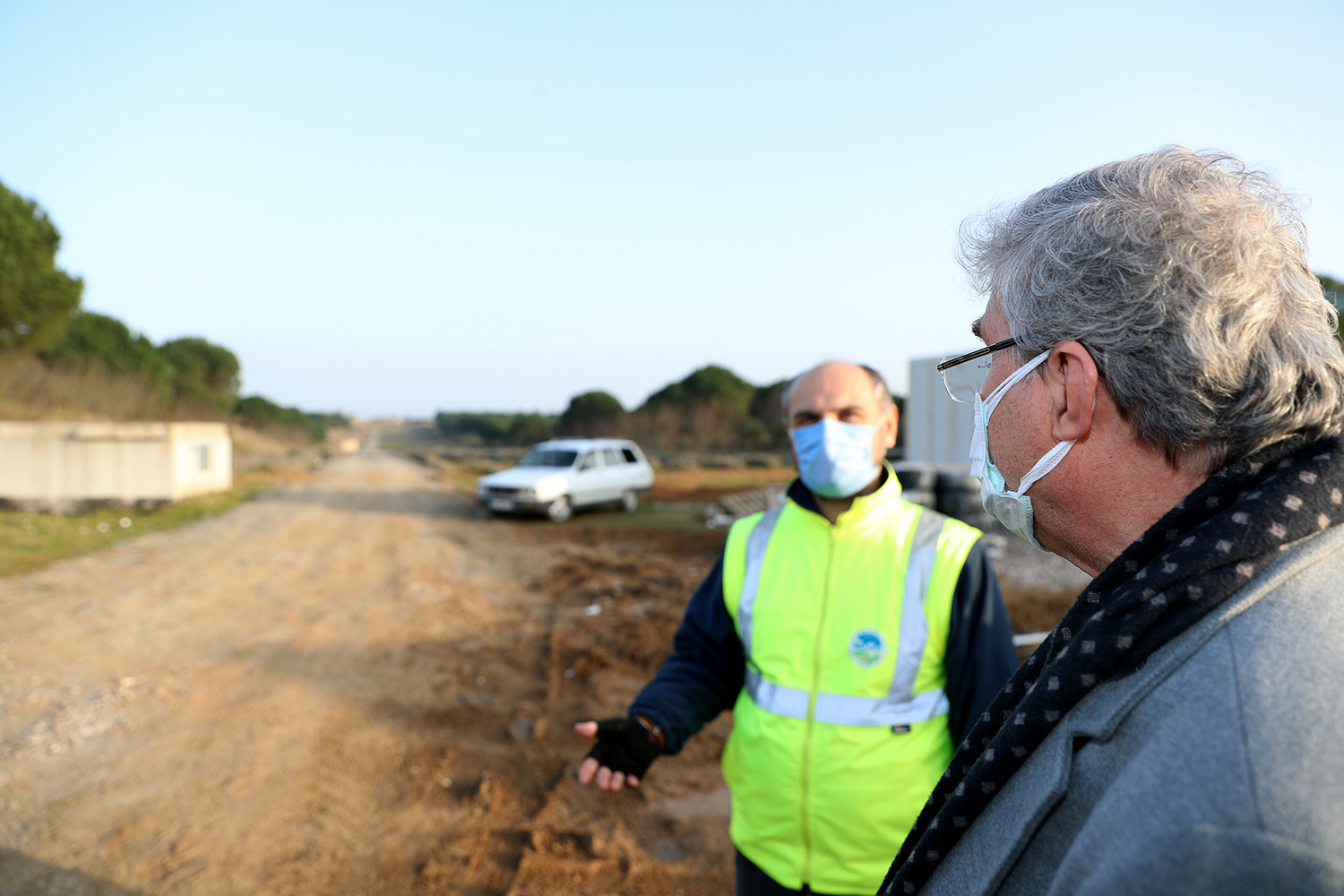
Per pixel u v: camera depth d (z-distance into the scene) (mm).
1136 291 618
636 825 3418
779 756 1696
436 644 6227
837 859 1652
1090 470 683
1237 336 589
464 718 4641
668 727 1747
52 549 10383
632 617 7105
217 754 4086
